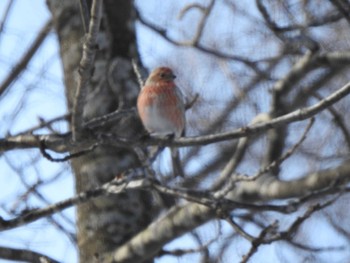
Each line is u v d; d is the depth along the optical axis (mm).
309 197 8703
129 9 12211
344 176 8484
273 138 10852
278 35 12375
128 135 11516
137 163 11414
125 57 11914
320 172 8617
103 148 11391
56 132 9977
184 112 13656
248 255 9000
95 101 11578
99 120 9641
